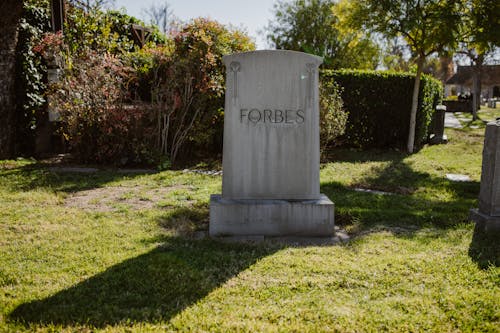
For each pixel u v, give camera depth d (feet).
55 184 23.53
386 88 38.40
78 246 13.79
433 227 16.40
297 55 15.72
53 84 30.76
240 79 15.69
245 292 10.68
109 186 23.56
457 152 36.83
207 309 9.84
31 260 12.64
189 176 26.50
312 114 15.99
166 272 11.60
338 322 9.27
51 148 35.32
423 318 9.39
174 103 29.68
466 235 14.90
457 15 32.71
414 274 11.64
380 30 35.60
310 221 15.71
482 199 15.97
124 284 11.04
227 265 12.35
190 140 33.04
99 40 36.99
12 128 31.83
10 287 10.80
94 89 29.73
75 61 30.73
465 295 10.30
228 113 15.81
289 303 10.08
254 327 8.98
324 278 11.39
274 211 15.60
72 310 9.66
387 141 39.34
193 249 13.61
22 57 31.83
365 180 25.26
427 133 43.86
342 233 16.10
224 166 15.98
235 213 15.52
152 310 9.75
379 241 14.56
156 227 16.16
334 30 93.25
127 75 31.09
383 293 10.65
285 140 15.98
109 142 29.96
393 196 21.30
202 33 29.53
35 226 15.83
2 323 9.10
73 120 29.66
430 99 41.88
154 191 22.54
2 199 19.90
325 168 29.07
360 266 12.16
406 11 34.01
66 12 35.88
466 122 68.80
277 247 14.06
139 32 47.14
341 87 37.73
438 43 35.60
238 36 33.88
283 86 15.80
